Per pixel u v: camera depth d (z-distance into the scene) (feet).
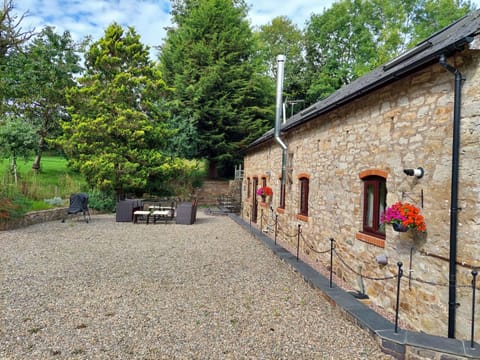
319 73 83.71
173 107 68.03
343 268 20.24
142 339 11.60
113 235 33.14
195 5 77.30
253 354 10.79
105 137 51.60
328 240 22.47
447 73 12.37
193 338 11.78
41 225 37.55
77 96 53.16
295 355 10.79
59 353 10.50
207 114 70.95
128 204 43.47
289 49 92.17
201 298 15.92
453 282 11.70
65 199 47.88
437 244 12.62
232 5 75.31
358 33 78.95
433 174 12.94
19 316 13.26
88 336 11.71
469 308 11.18
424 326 13.11
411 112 14.28
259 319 13.60
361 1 78.89
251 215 47.09
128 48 54.39
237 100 70.33
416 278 13.64
